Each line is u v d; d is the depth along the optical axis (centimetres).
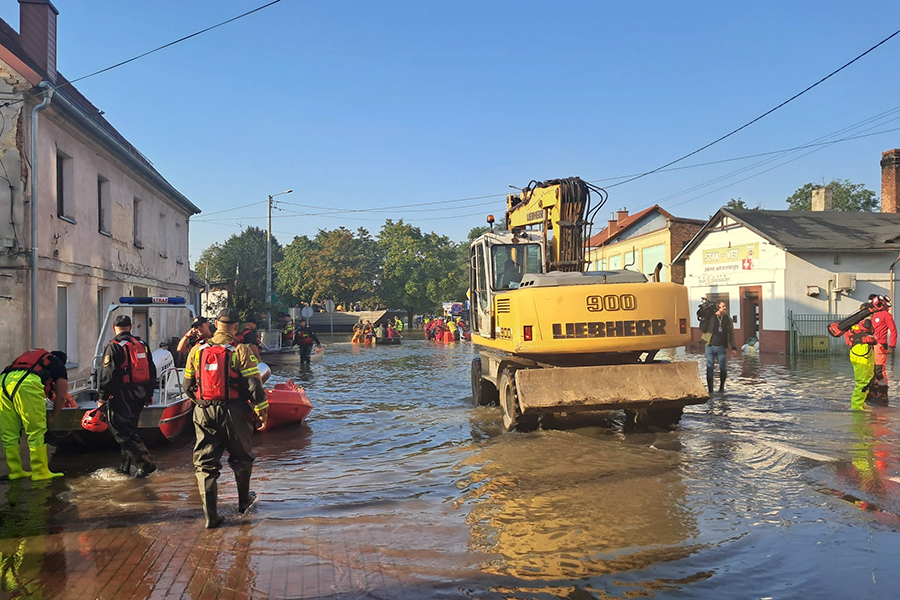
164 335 1950
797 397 1159
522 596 367
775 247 2322
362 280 6269
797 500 534
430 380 1616
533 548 439
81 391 900
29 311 1096
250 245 7944
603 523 487
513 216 1117
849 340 1019
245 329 1016
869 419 917
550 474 631
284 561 422
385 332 3762
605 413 1000
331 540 461
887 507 512
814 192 3053
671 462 671
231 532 481
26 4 1405
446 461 705
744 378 1491
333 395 1326
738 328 2522
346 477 646
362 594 371
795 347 2252
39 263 1117
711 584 379
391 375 1758
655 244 3381
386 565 413
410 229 6300
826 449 721
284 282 7038
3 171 1078
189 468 702
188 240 2372
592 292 818
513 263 1023
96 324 1401
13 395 643
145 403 690
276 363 2180
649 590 372
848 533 456
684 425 885
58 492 602
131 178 1653
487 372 1071
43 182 1145
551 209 983
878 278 2323
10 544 458
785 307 2275
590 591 372
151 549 446
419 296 6156
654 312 823
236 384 518
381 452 767
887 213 2714
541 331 809
